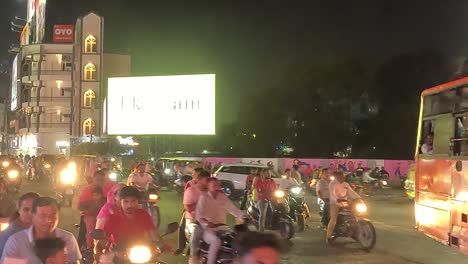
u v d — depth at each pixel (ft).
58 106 245.65
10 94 316.19
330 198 39.86
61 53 245.45
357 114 186.50
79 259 16.01
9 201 22.06
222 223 28.22
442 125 31.94
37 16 267.59
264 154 198.18
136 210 19.81
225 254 25.73
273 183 42.83
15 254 14.84
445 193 31.09
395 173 129.39
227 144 207.21
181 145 210.38
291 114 195.52
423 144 35.42
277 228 41.45
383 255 36.96
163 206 70.08
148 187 43.62
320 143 187.52
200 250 28.07
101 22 237.66
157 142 182.19
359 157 184.03
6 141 325.01
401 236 45.73
